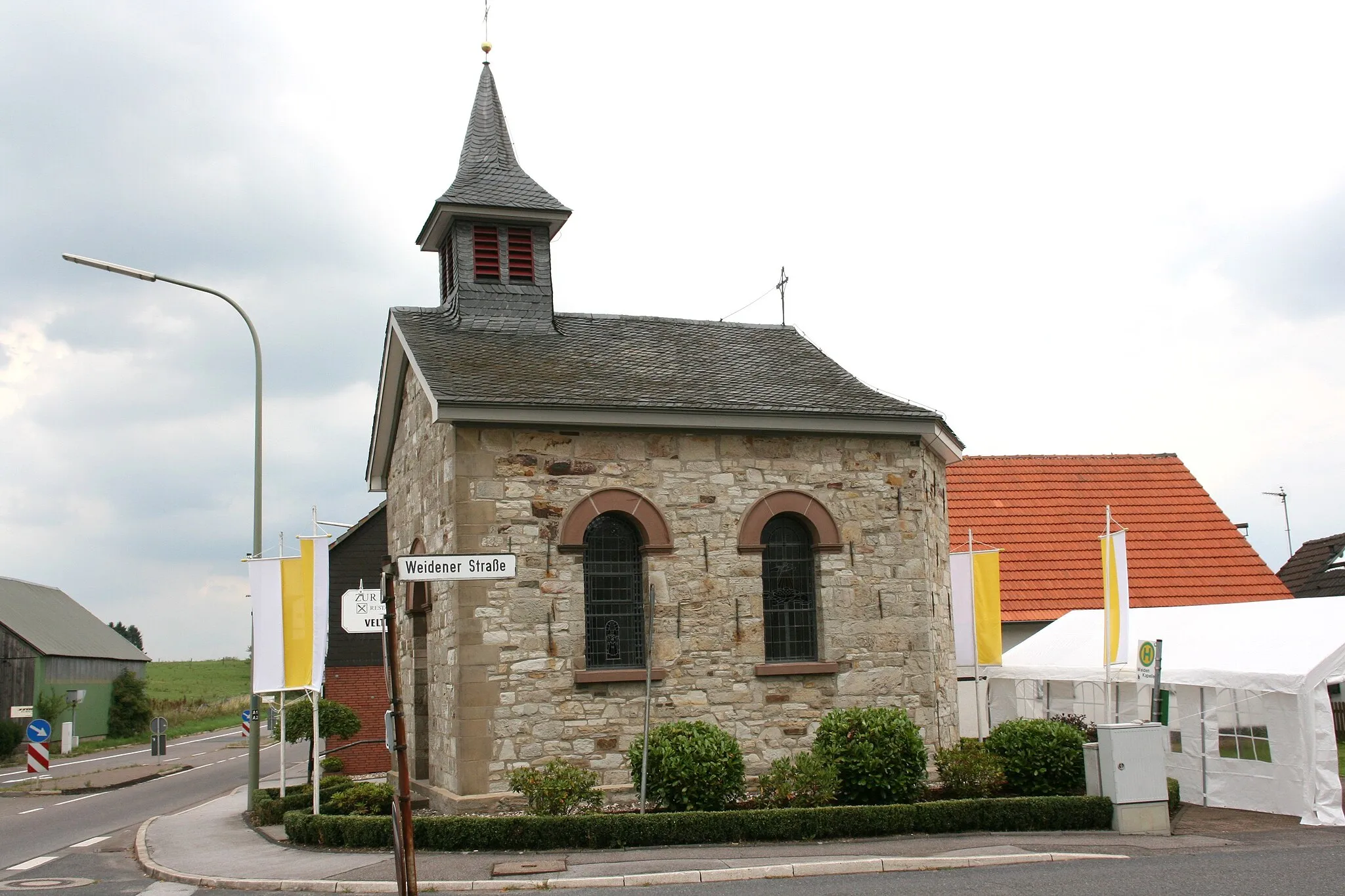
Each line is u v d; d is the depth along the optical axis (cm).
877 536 1708
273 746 4538
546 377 1650
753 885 1102
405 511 1983
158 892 1212
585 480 1578
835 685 1650
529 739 1501
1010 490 2812
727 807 1423
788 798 1423
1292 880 1049
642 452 1611
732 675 1602
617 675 1545
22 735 4347
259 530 1925
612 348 1858
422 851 1309
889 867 1178
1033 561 2625
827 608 1662
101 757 4241
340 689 2709
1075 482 2861
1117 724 1431
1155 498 2836
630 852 1272
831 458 1703
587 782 1396
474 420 1517
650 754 1431
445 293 2006
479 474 1531
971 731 2078
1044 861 1213
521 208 1889
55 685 4991
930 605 1723
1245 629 1683
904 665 1691
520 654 1514
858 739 1484
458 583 1507
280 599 1614
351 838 1388
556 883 1119
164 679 9344
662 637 1580
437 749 1664
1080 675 1873
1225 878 1067
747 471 1656
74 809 2338
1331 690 2838
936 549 1847
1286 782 1520
